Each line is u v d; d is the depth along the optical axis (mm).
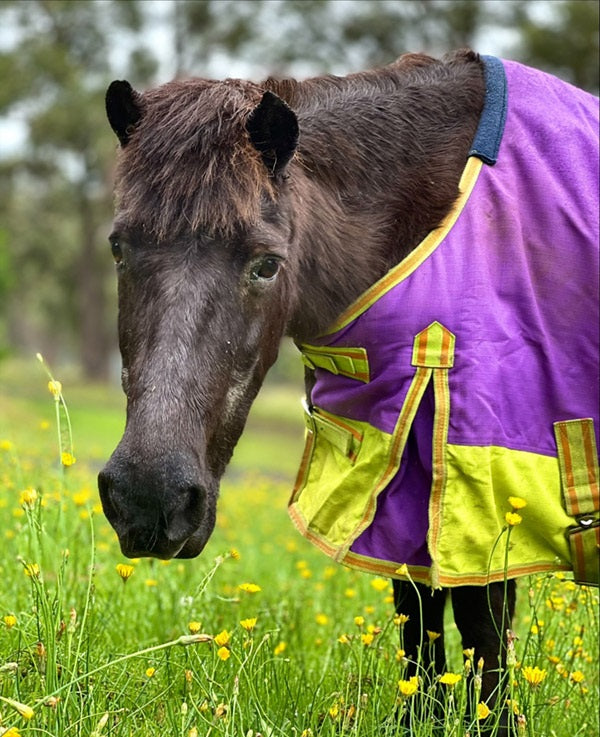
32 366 37688
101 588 3848
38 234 35188
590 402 2689
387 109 2818
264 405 30578
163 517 2064
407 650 2957
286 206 2369
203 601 3633
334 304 2684
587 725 2889
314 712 2562
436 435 2553
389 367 2611
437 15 22406
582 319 2695
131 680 2703
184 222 2201
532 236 2697
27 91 31500
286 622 3535
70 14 32406
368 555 2666
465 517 2562
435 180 2742
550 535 2650
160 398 2111
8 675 2521
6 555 3783
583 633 3213
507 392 2611
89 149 31484
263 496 8031
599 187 2779
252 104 2391
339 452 2795
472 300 2602
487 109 2809
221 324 2207
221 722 2334
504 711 2660
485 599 2697
